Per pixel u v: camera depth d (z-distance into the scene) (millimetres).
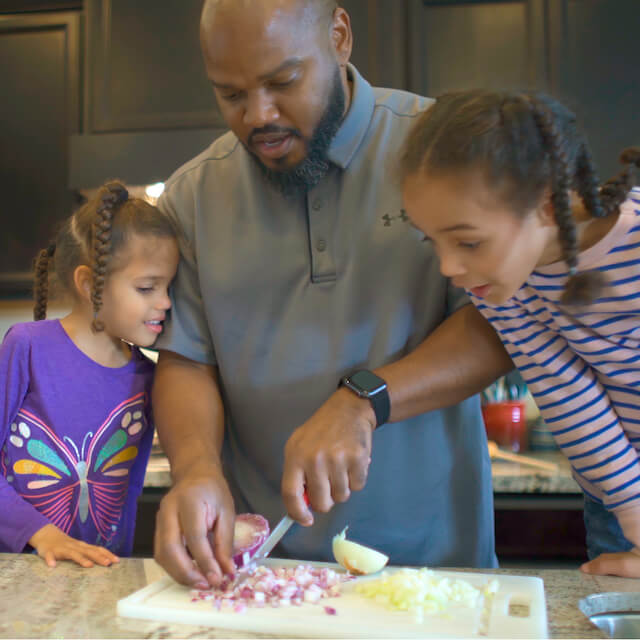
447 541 1042
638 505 887
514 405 2092
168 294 1128
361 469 836
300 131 919
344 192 1019
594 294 800
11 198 2303
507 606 735
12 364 1149
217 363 1100
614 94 2021
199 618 713
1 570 886
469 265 772
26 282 2309
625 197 803
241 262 1048
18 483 1159
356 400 893
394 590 762
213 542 816
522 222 749
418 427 1023
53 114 2262
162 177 2041
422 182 756
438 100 826
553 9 2033
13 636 681
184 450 937
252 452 1077
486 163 727
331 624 688
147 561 921
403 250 1003
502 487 1773
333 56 933
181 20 2137
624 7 2018
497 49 2057
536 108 755
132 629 700
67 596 790
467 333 966
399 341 1010
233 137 1123
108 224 1121
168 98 2143
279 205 1043
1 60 2287
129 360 1243
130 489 1252
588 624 699
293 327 1029
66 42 2246
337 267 1020
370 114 1036
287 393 1030
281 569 851
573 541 1782
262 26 849
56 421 1162
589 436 907
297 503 820
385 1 2070
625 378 889
